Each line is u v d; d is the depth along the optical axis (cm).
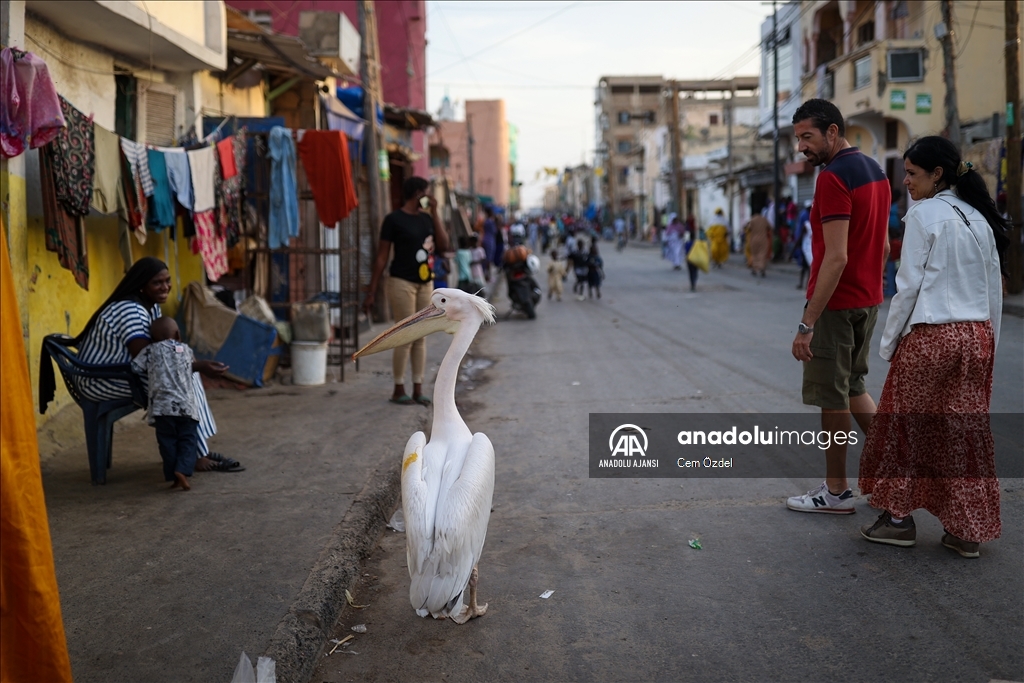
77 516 506
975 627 366
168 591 401
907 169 447
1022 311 1320
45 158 611
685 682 335
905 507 443
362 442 676
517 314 1702
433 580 335
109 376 559
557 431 740
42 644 259
